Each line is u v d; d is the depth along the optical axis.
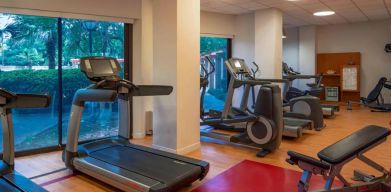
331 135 5.10
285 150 4.22
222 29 7.10
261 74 6.83
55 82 4.51
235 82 4.58
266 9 6.64
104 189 2.88
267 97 4.00
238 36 7.32
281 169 3.43
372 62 8.91
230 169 3.45
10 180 2.52
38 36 4.39
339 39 9.38
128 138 3.68
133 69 5.03
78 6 4.30
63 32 4.59
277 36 6.71
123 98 3.61
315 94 7.00
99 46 5.02
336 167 2.30
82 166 3.07
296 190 2.84
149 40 5.05
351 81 9.09
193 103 4.25
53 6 4.07
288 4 6.19
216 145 4.53
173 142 4.04
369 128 2.82
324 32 9.62
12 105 2.57
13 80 4.26
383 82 7.79
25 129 4.51
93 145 3.54
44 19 4.39
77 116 3.22
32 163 3.69
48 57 4.45
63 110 4.61
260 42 6.80
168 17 3.98
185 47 4.05
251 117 4.11
